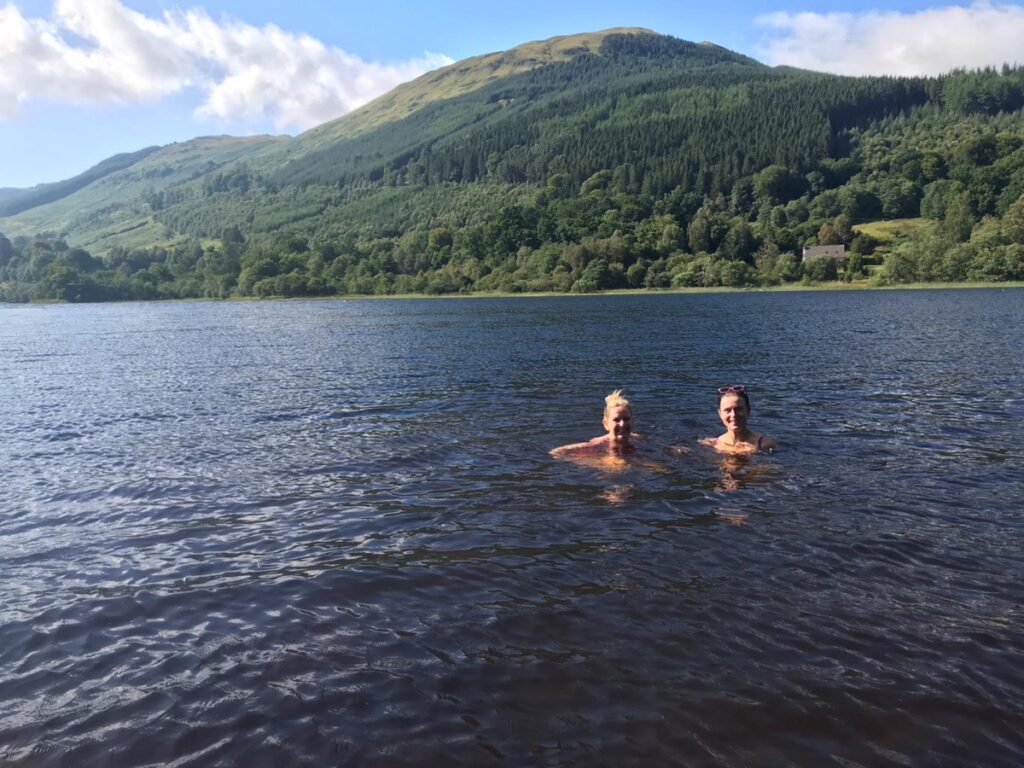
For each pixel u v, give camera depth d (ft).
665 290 437.58
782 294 351.87
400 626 19.88
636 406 52.49
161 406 60.54
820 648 17.92
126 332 185.47
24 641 19.93
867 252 468.34
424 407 54.44
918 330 116.88
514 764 14.24
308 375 78.18
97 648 19.45
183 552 26.14
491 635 19.15
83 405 62.90
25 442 47.65
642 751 14.46
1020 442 38.75
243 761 14.73
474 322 179.42
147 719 16.25
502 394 59.72
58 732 15.93
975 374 64.69
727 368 73.87
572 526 26.94
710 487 31.17
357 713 16.07
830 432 41.93
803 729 14.94
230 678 17.72
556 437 42.24
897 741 14.51
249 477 35.99
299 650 18.86
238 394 65.62
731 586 21.43
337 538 26.81
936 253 375.25
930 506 28.22
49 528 29.48
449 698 16.47
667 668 17.26
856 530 25.70
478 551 24.89
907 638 18.30
